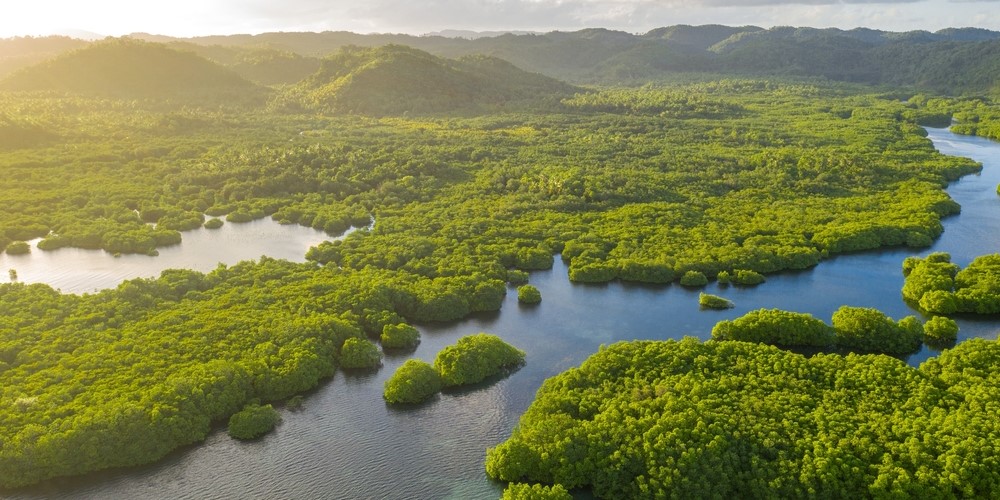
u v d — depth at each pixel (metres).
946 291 195.25
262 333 171.12
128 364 157.88
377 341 182.38
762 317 177.00
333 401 155.62
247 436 141.88
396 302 197.38
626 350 160.00
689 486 116.50
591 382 150.75
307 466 135.38
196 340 167.38
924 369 151.12
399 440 143.12
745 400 136.62
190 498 126.88
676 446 122.06
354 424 148.00
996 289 193.25
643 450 123.12
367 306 190.88
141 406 139.12
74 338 169.12
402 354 176.25
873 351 171.62
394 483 131.12
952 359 151.00
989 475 111.50
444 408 153.50
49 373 151.25
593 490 122.88
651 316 195.75
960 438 120.25
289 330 171.62
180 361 158.62
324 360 164.50
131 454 133.25
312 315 182.50
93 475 131.00
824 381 145.75
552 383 153.62
